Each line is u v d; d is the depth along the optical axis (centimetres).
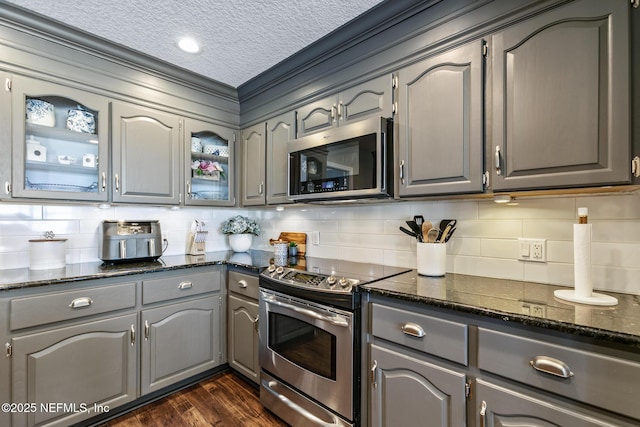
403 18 155
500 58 124
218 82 248
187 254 263
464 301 113
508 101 122
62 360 160
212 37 185
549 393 93
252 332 206
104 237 204
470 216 166
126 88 208
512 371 99
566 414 89
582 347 88
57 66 181
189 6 157
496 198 145
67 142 191
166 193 227
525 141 118
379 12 160
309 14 163
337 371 148
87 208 218
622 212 124
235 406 194
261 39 187
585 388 87
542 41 114
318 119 199
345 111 183
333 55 189
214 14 163
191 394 207
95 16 165
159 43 192
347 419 144
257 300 203
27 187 173
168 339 201
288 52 202
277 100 231
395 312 130
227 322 230
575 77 107
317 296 156
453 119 137
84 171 197
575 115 107
